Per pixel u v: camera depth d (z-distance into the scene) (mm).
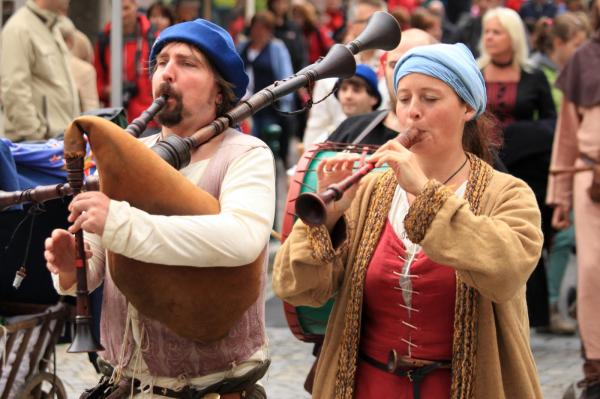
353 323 5707
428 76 5547
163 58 5785
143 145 5285
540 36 15609
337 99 13641
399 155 5367
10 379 8070
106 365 6062
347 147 7598
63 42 13227
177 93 5691
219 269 5488
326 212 5191
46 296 8391
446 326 5590
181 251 5234
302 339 7309
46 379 8367
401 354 5652
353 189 5555
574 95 10938
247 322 5863
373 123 8789
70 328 8641
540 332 13617
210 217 5336
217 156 5730
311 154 7551
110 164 5195
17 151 8148
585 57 10883
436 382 5613
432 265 5559
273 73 21969
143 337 5773
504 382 5574
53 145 8445
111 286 5926
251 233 5434
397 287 5617
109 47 14477
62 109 13164
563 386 11047
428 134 5590
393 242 5676
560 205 11305
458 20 30078
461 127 5742
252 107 5805
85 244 5781
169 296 5469
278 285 5730
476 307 5500
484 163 5777
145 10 17859
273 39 22172
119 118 8648
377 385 5723
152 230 5184
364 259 5719
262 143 5801
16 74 12750
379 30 6566
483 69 12750
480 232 5297
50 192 5859
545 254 14312
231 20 28719
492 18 12586
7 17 13789
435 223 5270
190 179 5699
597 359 10289
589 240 10578
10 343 7992
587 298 10453
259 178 5641
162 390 5809
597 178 10484
